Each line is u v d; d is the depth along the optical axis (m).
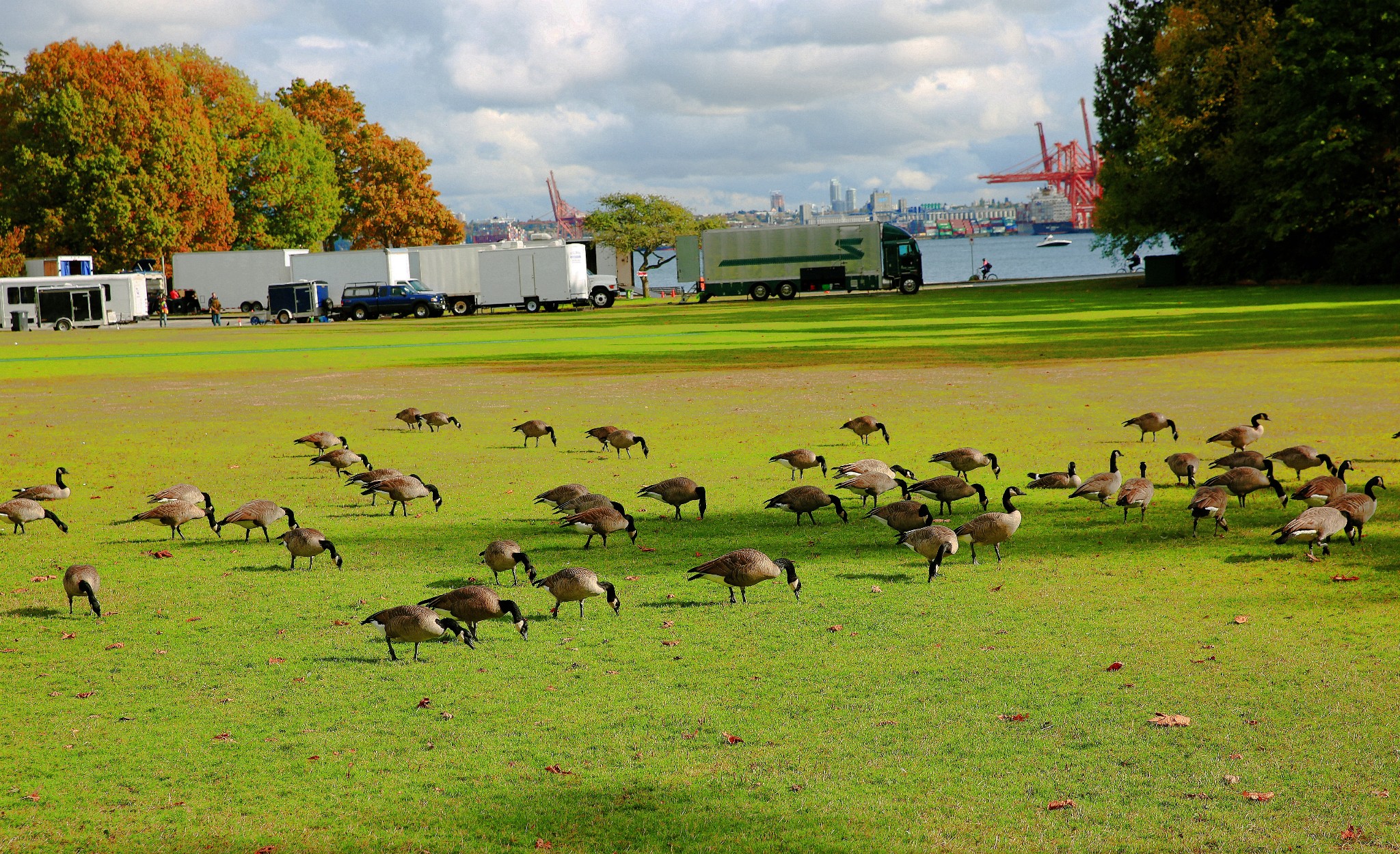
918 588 10.47
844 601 10.08
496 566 10.65
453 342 48.88
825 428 20.95
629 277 116.81
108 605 10.42
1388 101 60.59
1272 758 6.62
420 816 6.17
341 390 30.22
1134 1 83.19
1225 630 8.96
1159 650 8.55
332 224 103.44
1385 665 8.03
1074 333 42.16
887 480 13.32
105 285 74.44
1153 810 6.04
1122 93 83.44
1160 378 26.86
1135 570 10.89
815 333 47.09
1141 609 9.61
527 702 7.83
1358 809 5.98
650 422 22.50
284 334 58.88
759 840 5.84
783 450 18.78
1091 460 16.92
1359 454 16.47
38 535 13.52
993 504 14.29
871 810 6.15
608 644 9.05
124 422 24.20
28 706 7.88
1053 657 8.47
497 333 53.81
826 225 81.06
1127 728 7.12
